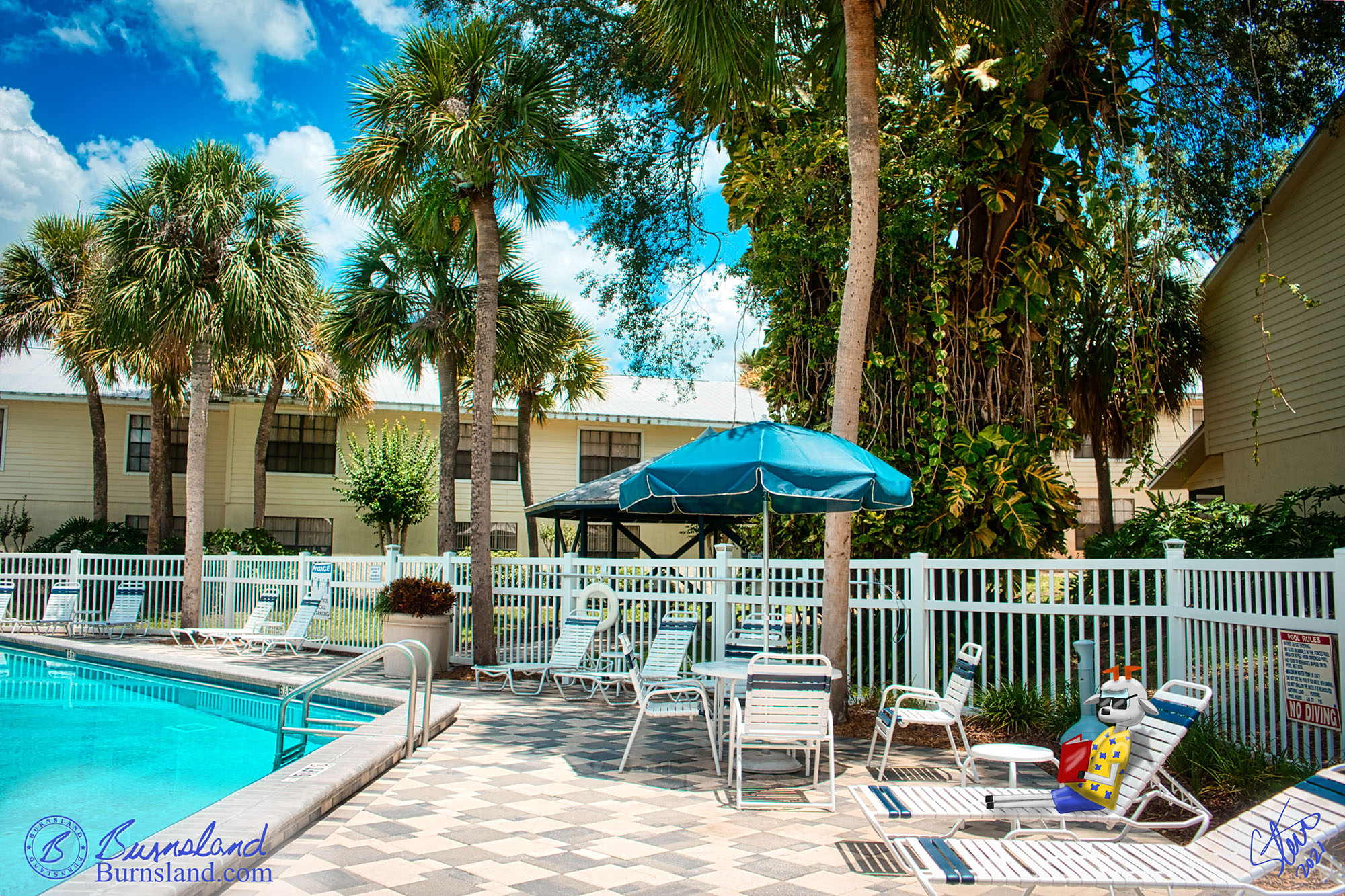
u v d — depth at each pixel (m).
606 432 27.42
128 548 22.34
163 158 16.56
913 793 4.73
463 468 26.61
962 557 11.05
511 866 4.50
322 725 9.62
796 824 5.39
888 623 10.96
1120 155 11.46
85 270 21.97
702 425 26.73
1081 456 26.83
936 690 9.77
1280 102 12.26
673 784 6.43
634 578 11.44
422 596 12.66
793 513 8.55
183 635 17.02
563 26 12.83
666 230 14.28
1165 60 11.70
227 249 16.80
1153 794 4.62
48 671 14.24
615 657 11.79
